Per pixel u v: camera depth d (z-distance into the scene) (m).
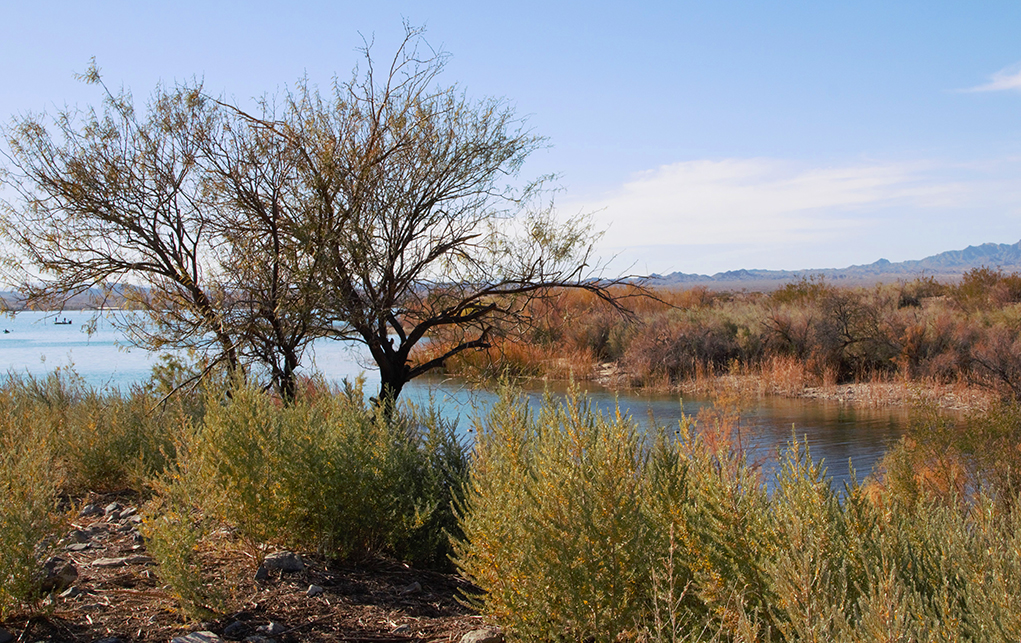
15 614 3.62
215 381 7.57
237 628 3.73
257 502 4.74
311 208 7.72
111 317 8.07
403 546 5.23
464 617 4.16
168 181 8.26
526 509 3.44
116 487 6.99
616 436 3.45
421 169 8.34
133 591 4.12
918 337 20.50
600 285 8.87
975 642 2.91
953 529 3.66
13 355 32.19
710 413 9.23
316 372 8.51
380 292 8.23
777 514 3.47
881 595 2.59
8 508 3.61
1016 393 15.47
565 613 3.34
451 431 6.09
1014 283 28.05
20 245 8.06
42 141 8.11
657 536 3.46
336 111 8.23
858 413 16.33
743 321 23.94
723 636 3.08
